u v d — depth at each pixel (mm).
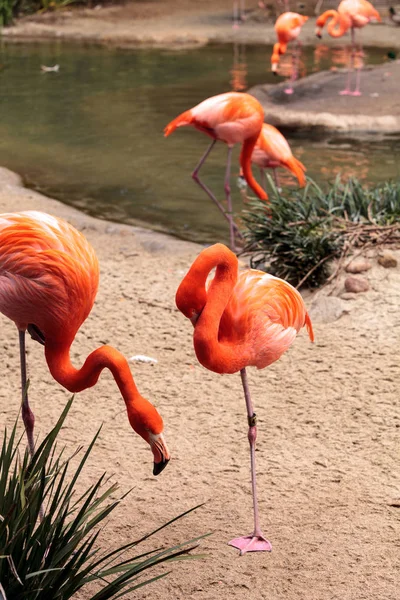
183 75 16922
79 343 6211
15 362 5926
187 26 22969
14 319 4371
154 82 16281
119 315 6684
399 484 4480
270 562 3883
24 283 4180
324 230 7359
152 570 3840
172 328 6480
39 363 5938
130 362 5938
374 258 7316
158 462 3527
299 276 7180
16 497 3236
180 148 11953
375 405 5301
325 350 6070
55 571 3250
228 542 4035
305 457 4773
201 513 4273
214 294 3811
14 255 4184
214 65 18078
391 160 11062
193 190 10125
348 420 5148
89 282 4316
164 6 25828
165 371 5824
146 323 6551
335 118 12922
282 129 13078
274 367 5859
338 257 7297
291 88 15023
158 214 9297
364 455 4773
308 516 4230
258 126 8211
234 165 11141
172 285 7230
